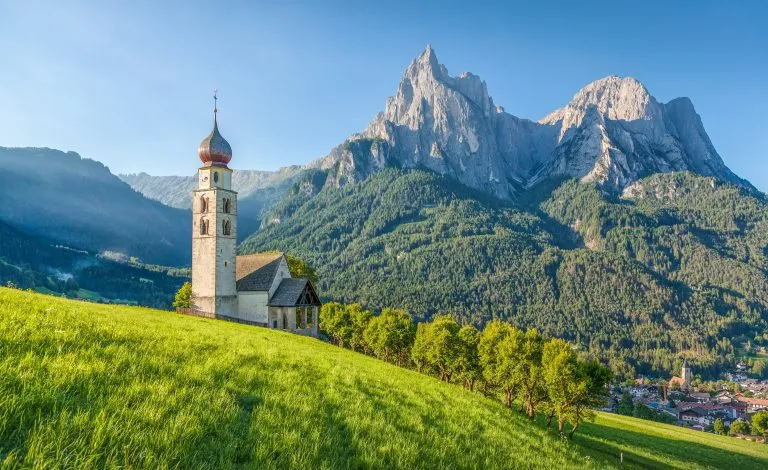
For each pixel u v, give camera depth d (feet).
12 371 27.37
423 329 249.14
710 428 491.31
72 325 46.39
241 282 249.14
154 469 22.08
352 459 31.19
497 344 191.83
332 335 340.18
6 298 57.88
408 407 55.57
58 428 22.58
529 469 44.11
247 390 39.63
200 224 239.50
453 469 35.94
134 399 29.53
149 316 111.86
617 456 159.63
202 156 244.01
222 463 24.77
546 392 172.86
